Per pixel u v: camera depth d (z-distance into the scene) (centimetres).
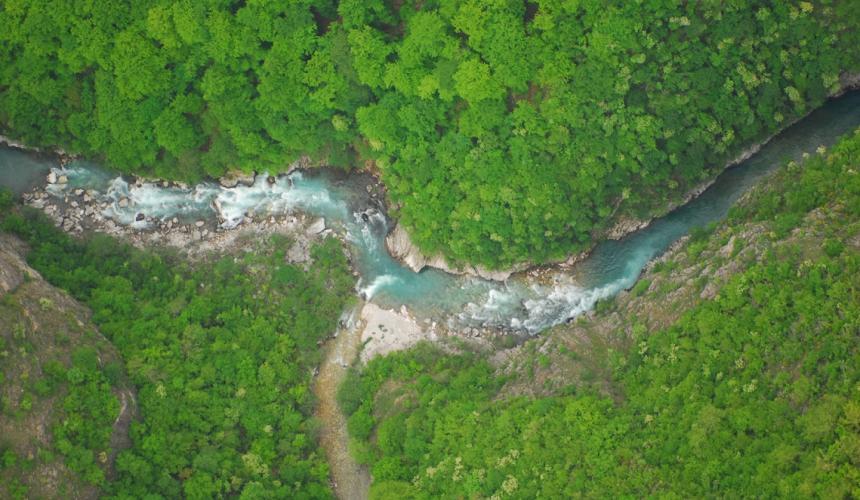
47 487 8769
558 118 9869
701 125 10050
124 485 9175
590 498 8638
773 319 8688
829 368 8200
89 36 10206
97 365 9388
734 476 8231
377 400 9969
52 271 10119
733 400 8550
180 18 9994
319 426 9950
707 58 9881
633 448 8819
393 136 10256
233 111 10375
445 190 10312
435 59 9956
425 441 9481
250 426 9738
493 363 10112
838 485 7731
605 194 10244
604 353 9669
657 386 9050
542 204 10094
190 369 9831
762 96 10112
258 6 9962
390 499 9206
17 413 8812
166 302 10262
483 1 9581
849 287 8444
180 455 9438
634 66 9800
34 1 10219
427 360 10181
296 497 9481
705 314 9025
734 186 10362
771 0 9850
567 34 9669
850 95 10362
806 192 9312
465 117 10038
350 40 9944
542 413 9200
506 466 9050
